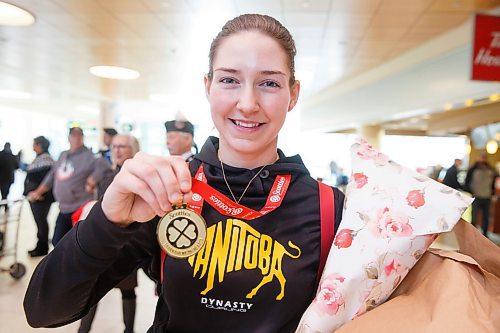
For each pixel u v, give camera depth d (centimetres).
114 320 307
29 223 704
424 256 70
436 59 580
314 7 428
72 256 58
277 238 70
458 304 58
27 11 455
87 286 61
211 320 66
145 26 511
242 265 67
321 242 72
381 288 65
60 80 948
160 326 70
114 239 58
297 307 67
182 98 1232
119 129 1522
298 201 74
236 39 68
